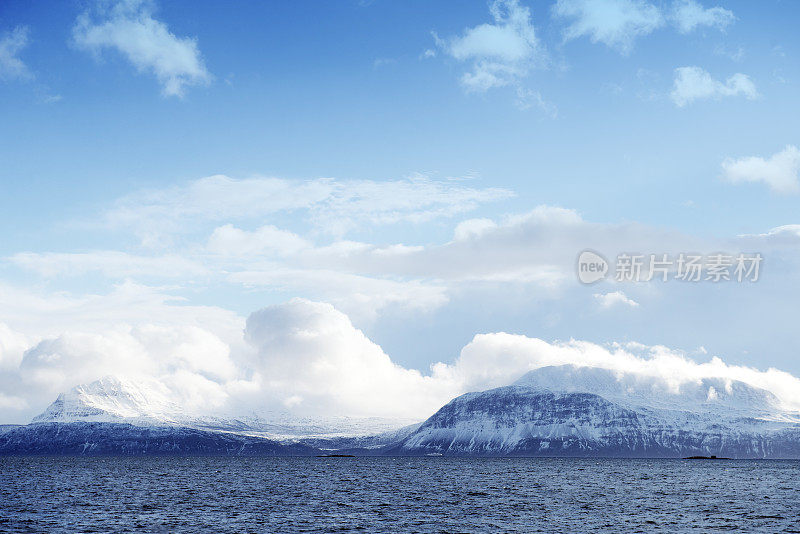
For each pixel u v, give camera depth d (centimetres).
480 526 11956
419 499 16675
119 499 16325
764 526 11912
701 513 13725
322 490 19500
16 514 13338
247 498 16725
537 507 14850
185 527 11762
